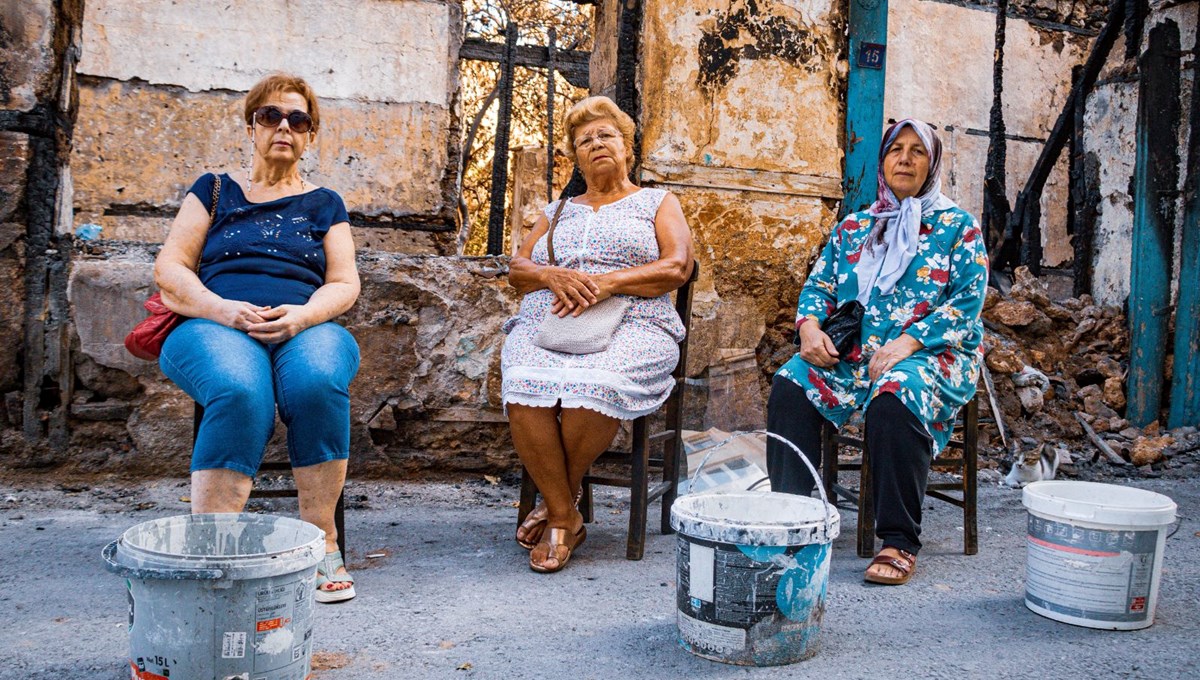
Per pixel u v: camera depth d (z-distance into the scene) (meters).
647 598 2.71
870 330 3.20
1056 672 2.13
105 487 4.00
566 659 2.20
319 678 2.06
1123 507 2.42
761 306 4.82
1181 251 5.37
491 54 5.96
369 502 3.98
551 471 3.04
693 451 4.07
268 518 2.09
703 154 4.66
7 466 3.98
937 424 3.01
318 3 4.66
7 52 3.96
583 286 3.08
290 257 2.83
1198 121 5.27
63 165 4.14
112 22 4.38
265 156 2.91
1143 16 5.97
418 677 2.08
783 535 2.12
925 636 2.39
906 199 3.23
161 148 4.48
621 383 3.00
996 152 7.83
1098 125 6.35
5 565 2.93
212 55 4.53
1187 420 5.30
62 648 2.22
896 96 7.68
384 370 4.31
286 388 2.55
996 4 8.00
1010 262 7.66
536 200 8.70
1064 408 5.54
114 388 4.10
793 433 3.17
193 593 1.76
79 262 4.04
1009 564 3.15
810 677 2.10
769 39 4.75
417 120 4.80
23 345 3.99
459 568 3.03
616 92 4.68
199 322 2.60
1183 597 2.73
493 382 4.41
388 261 4.33
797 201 4.84
